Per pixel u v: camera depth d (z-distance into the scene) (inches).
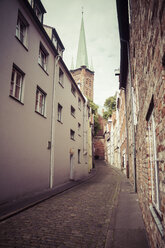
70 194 382.9
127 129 628.1
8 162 298.2
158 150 81.6
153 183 121.1
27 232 173.8
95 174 933.8
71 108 708.7
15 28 335.0
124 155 839.1
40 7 469.7
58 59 526.6
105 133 2341.3
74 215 229.6
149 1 81.7
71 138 662.5
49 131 469.7
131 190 406.3
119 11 337.1
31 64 388.2
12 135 312.0
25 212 244.1
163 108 65.7
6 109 298.7
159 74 70.2
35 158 390.0
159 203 99.3
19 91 349.7
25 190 343.9
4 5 305.3
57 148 517.0
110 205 281.9
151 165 128.0
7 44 308.5
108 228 179.8
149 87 101.5
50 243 150.9
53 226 189.9
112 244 142.3
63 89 592.4
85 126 890.1
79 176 745.6
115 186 486.9
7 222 202.8
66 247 144.2
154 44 77.4
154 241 107.5
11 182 303.4
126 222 193.3
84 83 2775.6
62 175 549.3
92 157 1370.6
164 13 55.0
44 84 450.6
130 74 397.7
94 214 233.9
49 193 378.6
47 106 463.8
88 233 172.1
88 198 337.7
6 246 145.1
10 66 313.0
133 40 234.1
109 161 1956.2
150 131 128.3
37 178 394.6
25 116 356.5
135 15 175.6
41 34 441.4
